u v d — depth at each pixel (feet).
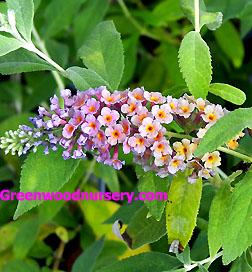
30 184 0.62
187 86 0.63
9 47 0.62
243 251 0.61
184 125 0.59
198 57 0.61
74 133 0.57
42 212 0.87
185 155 0.57
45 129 0.58
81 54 0.68
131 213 0.81
